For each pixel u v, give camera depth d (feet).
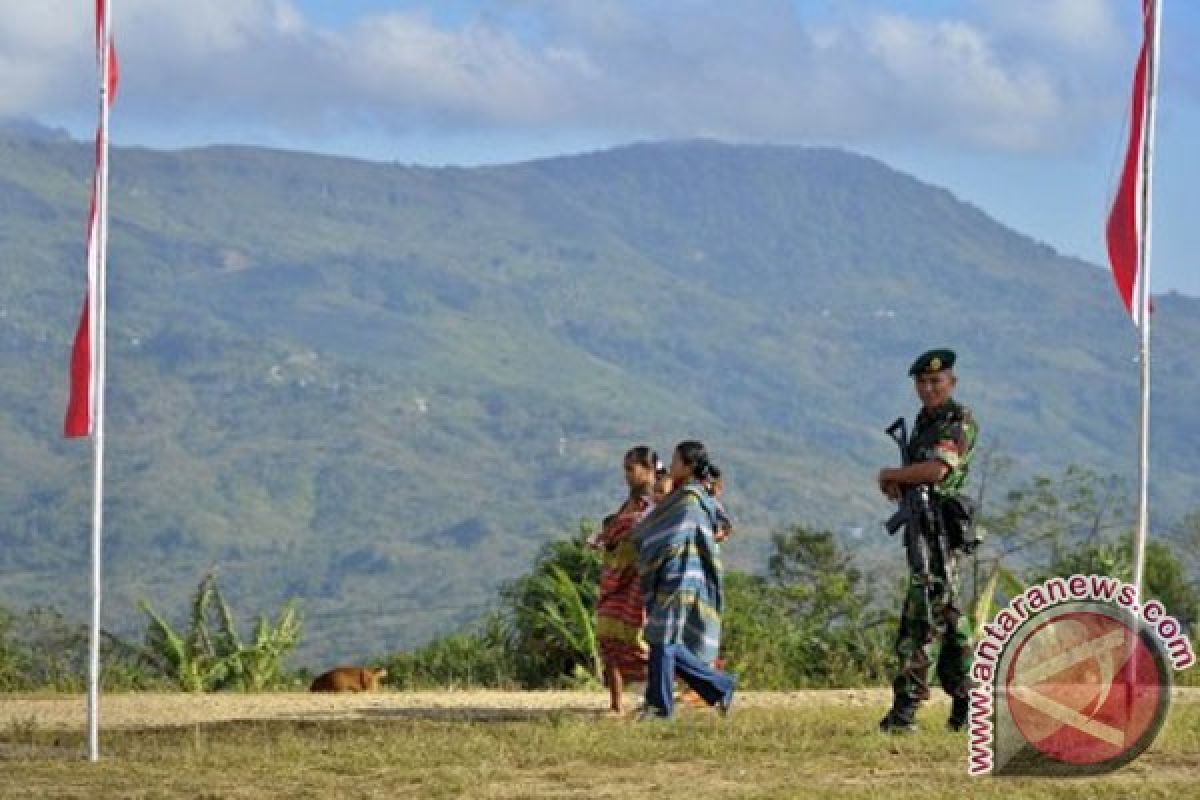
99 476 68.49
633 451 82.48
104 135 67.41
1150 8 71.00
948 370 73.41
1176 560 198.90
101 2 67.72
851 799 58.59
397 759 67.00
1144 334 71.15
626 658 82.33
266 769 65.41
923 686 72.69
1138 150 71.26
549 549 133.59
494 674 128.36
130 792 61.26
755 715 80.38
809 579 192.24
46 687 120.16
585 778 63.52
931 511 72.84
